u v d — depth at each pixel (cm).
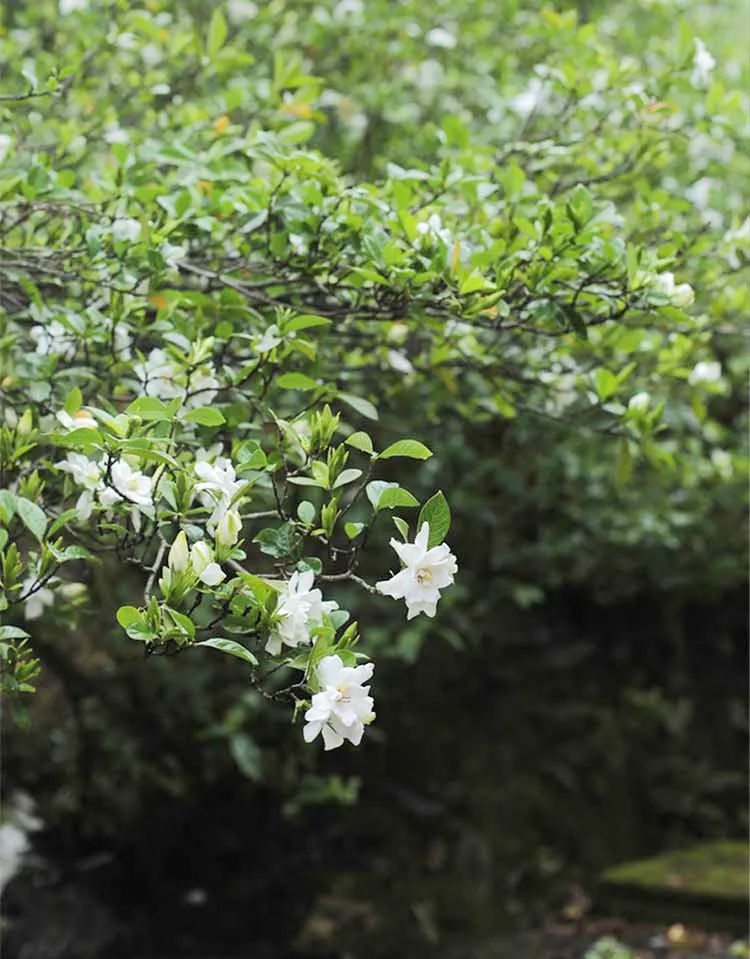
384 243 195
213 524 149
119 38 290
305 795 442
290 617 140
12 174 216
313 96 271
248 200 209
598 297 202
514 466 420
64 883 457
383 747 514
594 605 572
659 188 322
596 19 397
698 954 446
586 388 239
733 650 602
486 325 206
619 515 420
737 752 591
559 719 555
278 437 171
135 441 144
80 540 190
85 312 205
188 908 473
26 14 337
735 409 439
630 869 509
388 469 410
